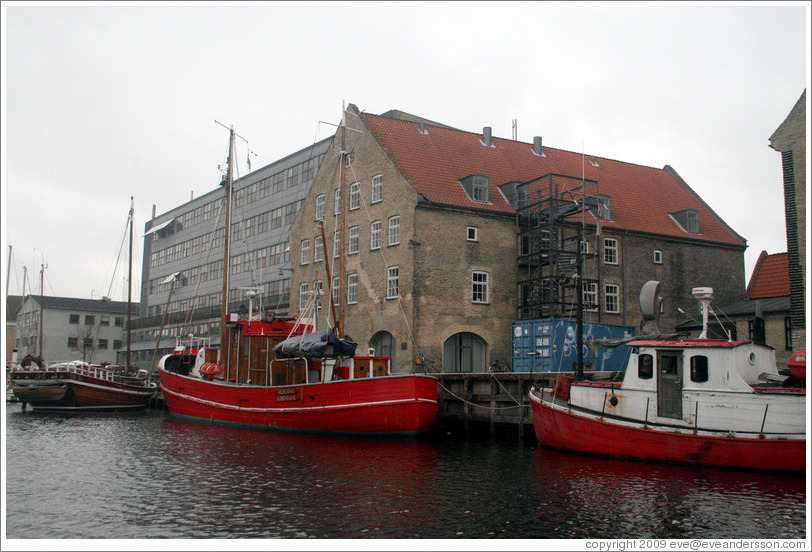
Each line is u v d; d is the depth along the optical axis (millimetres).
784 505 13391
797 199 25438
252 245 55625
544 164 40781
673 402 17719
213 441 23266
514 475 16469
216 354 32219
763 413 16422
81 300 82125
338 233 38188
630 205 40781
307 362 26312
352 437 23812
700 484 15242
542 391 21047
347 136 38531
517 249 34938
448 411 27812
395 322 32781
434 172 35219
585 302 35750
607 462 18062
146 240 76312
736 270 42062
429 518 12477
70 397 37094
